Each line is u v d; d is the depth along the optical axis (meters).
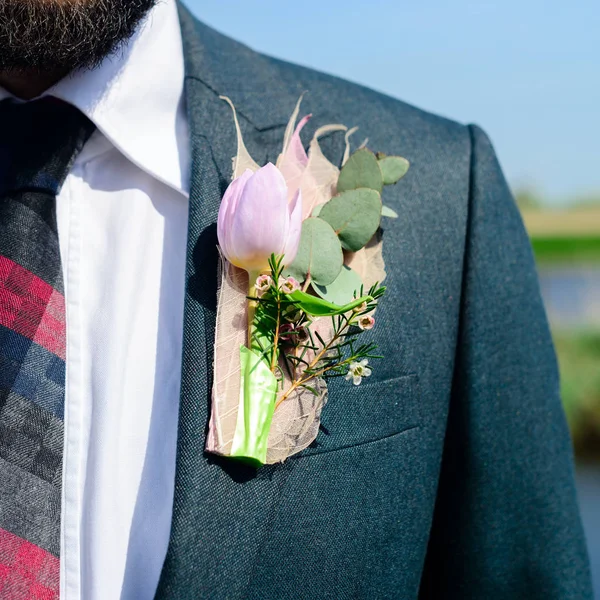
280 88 0.71
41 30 0.61
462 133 0.75
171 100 0.68
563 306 5.17
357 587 0.65
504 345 0.72
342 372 0.64
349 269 0.64
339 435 0.65
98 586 0.62
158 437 0.64
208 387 0.62
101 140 0.67
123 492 0.64
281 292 0.60
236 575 0.61
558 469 0.73
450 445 0.72
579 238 6.51
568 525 0.73
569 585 0.72
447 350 0.70
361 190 0.64
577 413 4.07
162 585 0.60
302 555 0.63
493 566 0.72
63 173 0.66
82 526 0.63
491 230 0.73
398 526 0.66
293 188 0.65
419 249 0.70
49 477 0.62
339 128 0.68
